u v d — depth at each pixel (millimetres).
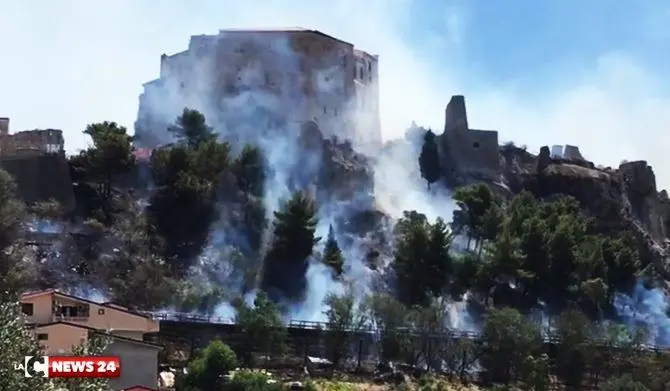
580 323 185750
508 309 184375
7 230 176875
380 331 175750
